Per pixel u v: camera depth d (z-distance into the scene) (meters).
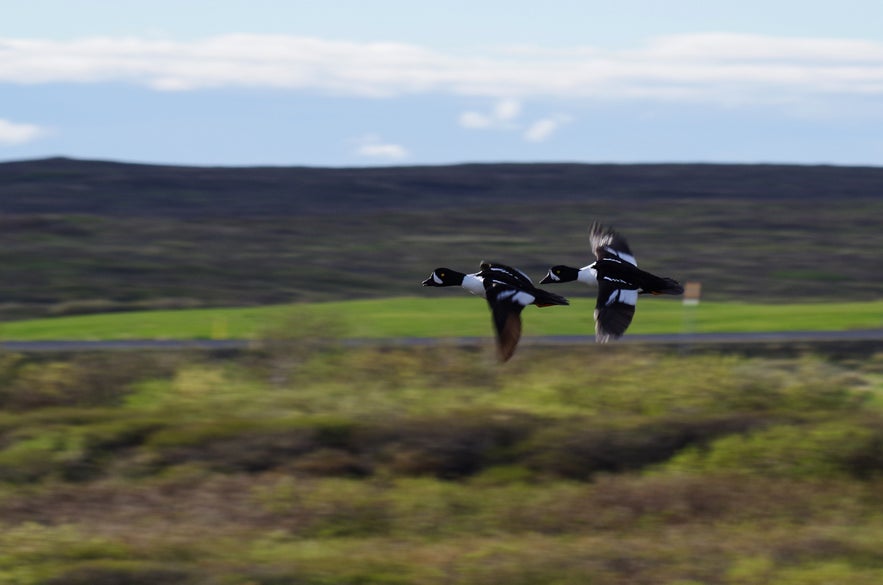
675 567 74.00
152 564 72.81
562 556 76.19
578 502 92.94
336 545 81.94
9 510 91.69
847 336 198.25
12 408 129.62
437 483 98.75
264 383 140.75
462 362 138.62
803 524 87.69
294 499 93.19
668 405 122.69
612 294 41.97
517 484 99.81
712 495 93.56
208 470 102.25
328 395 128.50
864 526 86.62
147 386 142.62
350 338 170.75
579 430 108.50
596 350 165.00
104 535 83.38
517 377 136.38
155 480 100.56
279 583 69.81
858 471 100.56
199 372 143.12
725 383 126.44
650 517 89.62
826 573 73.25
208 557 76.75
